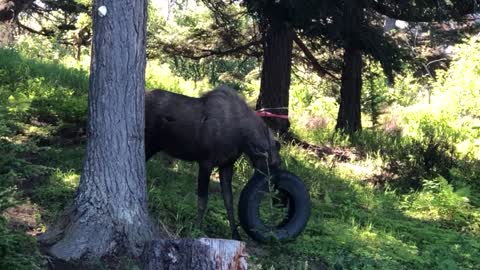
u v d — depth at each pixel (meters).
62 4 22.16
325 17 10.98
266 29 12.60
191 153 6.99
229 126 6.89
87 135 5.88
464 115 19.34
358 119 15.75
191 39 15.74
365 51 12.62
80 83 14.78
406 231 8.48
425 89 24.52
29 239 4.79
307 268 6.46
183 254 4.69
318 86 19.39
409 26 15.60
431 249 7.79
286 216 7.10
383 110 20.31
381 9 13.21
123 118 5.77
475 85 19.39
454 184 10.97
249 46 15.26
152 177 8.53
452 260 7.26
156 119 7.05
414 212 9.72
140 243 5.73
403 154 12.30
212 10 14.41
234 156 6.97
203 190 6.92
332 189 10.18
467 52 20.30
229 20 14.41
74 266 5.40
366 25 12.27
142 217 5.87
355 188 10.35
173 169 9.35
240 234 7.25
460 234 8.62
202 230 6.83
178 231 6.55
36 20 24.41
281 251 6.77
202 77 22.69
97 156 5.76
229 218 7.01
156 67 20.97
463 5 12.75
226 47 16.00
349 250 7.15
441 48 23.14
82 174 5.86
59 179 7.58
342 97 15.73
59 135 10.15
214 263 4.63
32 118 10.52
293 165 10.98
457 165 12.16
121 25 5.71
